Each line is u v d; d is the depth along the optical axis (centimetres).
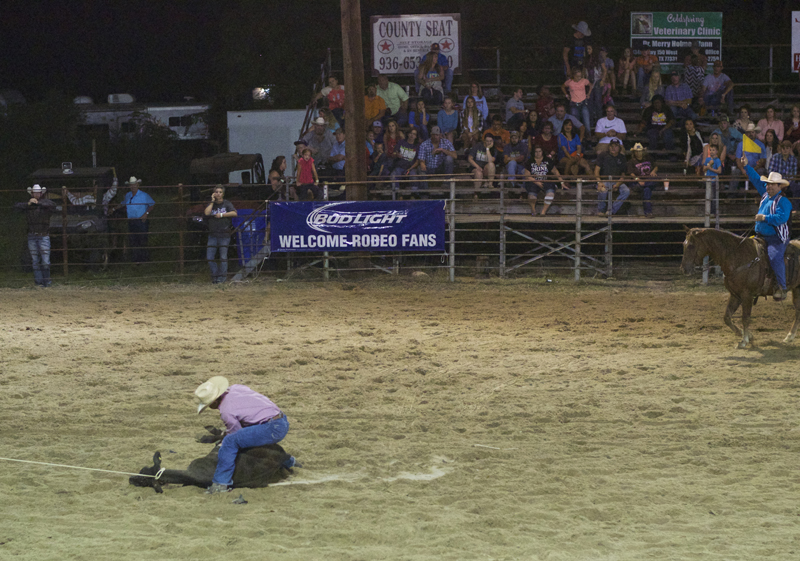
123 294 2923
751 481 1185
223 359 1944
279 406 1583
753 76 5066
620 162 3347
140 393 1659
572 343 2117
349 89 3184
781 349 2009
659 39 4297
